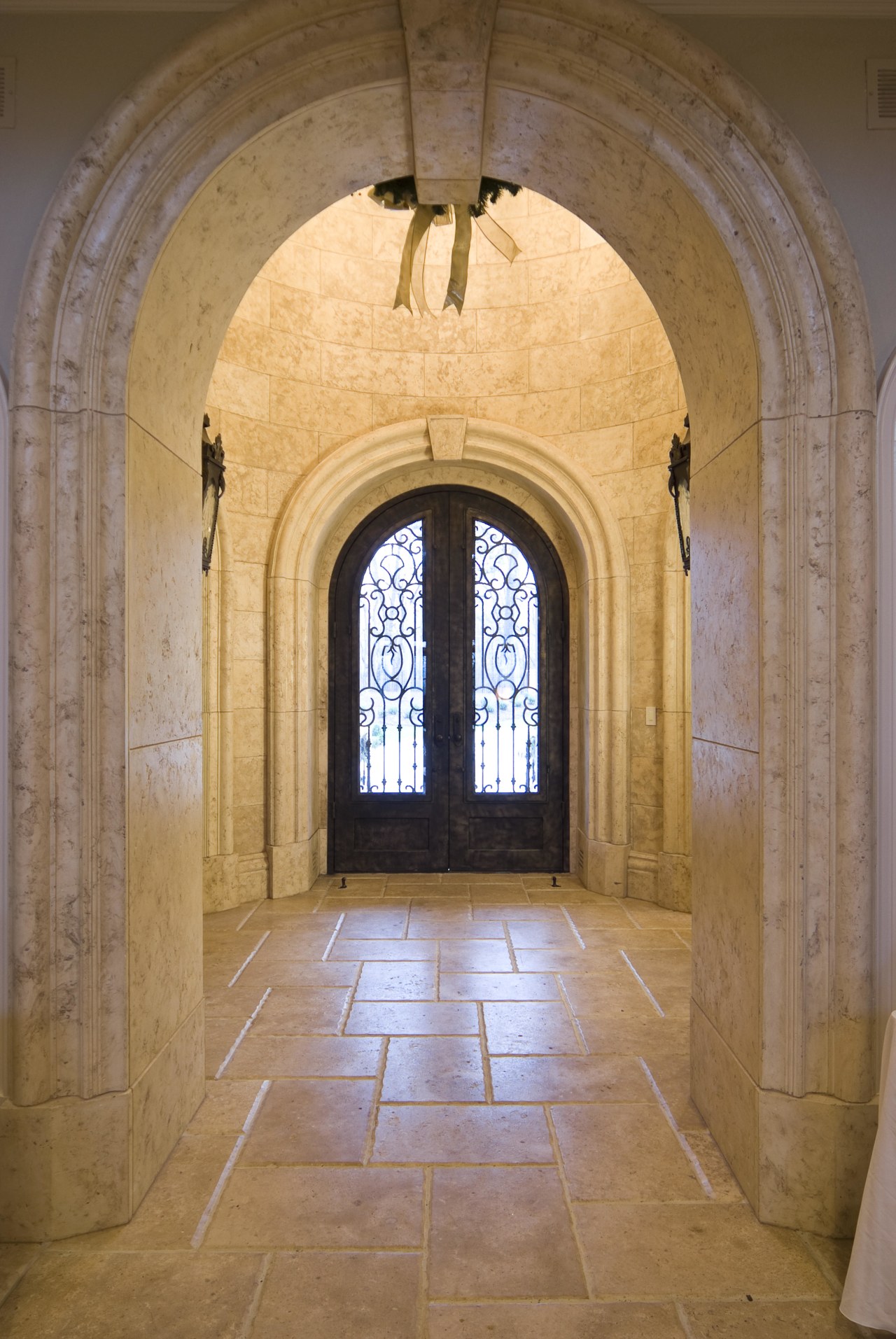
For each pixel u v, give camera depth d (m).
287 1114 2.77
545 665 6.15
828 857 2.24
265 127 2.35
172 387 2.62
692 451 2.94
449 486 6.14
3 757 2.24
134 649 2.32
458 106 2.45
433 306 5.84
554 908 5.27
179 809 2.68
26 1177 2.18
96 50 2.33
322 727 6.11
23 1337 1.85
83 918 2.22
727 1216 2.28
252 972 4.12
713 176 2.28
